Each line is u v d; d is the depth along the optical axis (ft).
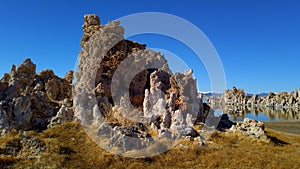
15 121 77.15
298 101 347.97
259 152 69.92
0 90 84.02
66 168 53.78
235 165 58.23
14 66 95.81
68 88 108.47
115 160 58.13
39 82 101.45
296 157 68.28
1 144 62.64
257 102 395.96
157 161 59.47
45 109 89.40
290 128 138.62
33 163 55.16
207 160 60.75
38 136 68.90
